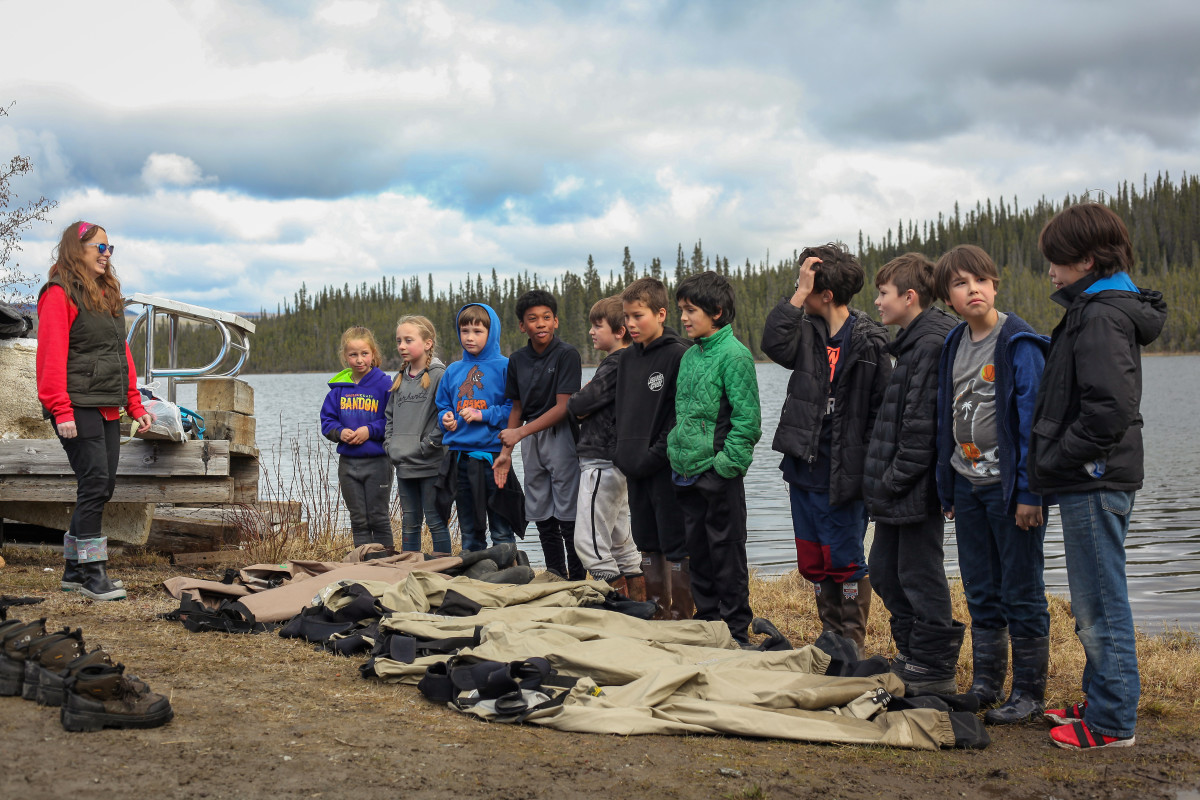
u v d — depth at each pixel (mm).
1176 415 36812
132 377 5703
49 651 3232
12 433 6871
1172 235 167000
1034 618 3803
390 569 5449
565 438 5953
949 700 3719
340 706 3480
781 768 3055
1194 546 11102
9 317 6785
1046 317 115938
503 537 6199
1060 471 3330
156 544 7086
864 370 4473
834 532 4590
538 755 3037
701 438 4770
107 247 5293
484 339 6305
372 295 170500
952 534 10820
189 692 3516
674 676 3635
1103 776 3086
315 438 22531
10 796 2410
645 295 5133
